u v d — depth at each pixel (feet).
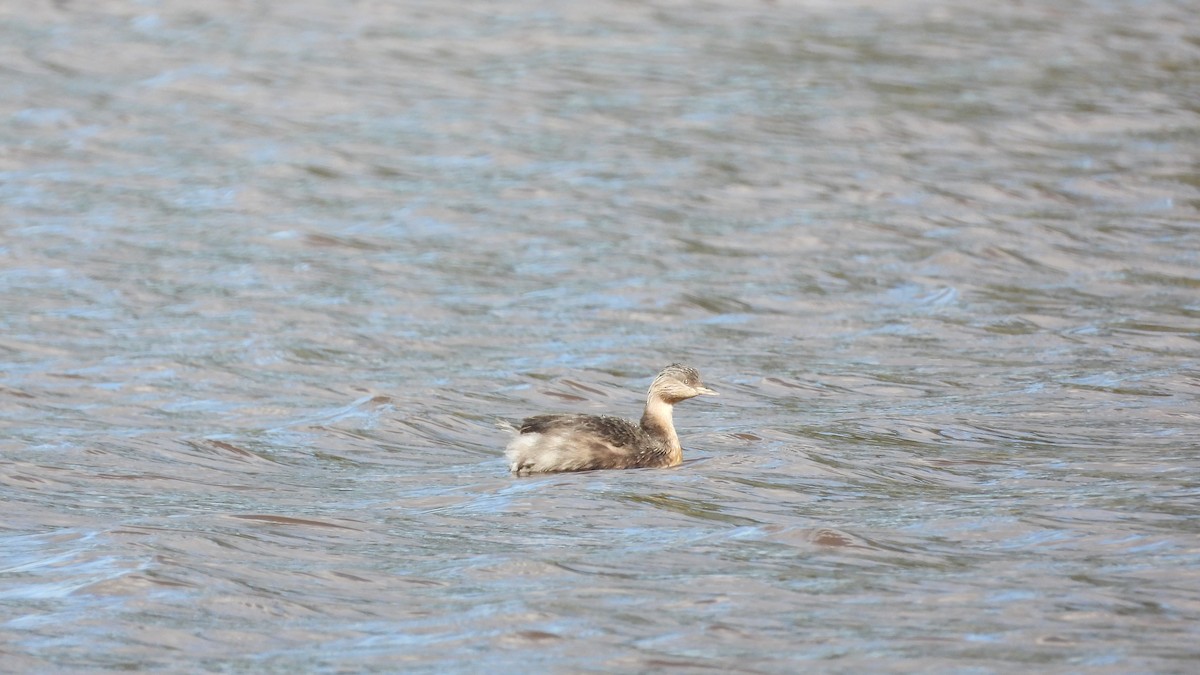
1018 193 99.71
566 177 103.45
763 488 49.44
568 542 44.09
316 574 41.50
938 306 78.59
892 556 42.32
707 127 115.24
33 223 92.43
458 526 45.88
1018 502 47.42
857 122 116.16
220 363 68.64
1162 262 85.92
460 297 80.43
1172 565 40.91
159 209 96.07
